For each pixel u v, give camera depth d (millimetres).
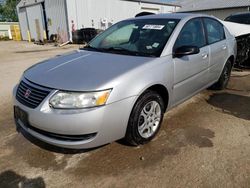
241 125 3469
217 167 2547
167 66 3008
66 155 2816
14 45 19453
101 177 2453
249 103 4305
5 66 8828
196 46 3369
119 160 2707
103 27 21453
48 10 21281
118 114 2521
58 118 2361
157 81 2846
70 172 2537
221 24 4617
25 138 3189
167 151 2848
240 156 2725
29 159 2762
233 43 4887
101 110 2398
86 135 2447
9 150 2938
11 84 6031
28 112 2527
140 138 2877
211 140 3068
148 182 2365
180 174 2459
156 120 3102
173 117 3742
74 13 19281
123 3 22562
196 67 3598
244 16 7781
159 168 2557
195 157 2723
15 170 2586
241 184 2305
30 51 14352
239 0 25484
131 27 3768
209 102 4352
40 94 2502
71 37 19438
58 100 2396
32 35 25359
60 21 20109
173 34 3271
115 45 3555
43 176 2488
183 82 3385
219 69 4473
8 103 4555
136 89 2615
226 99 4500
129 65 2789
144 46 3279
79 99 2369
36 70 2934
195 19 3797
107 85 2447
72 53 3555
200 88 3977
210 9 25859
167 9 28219
